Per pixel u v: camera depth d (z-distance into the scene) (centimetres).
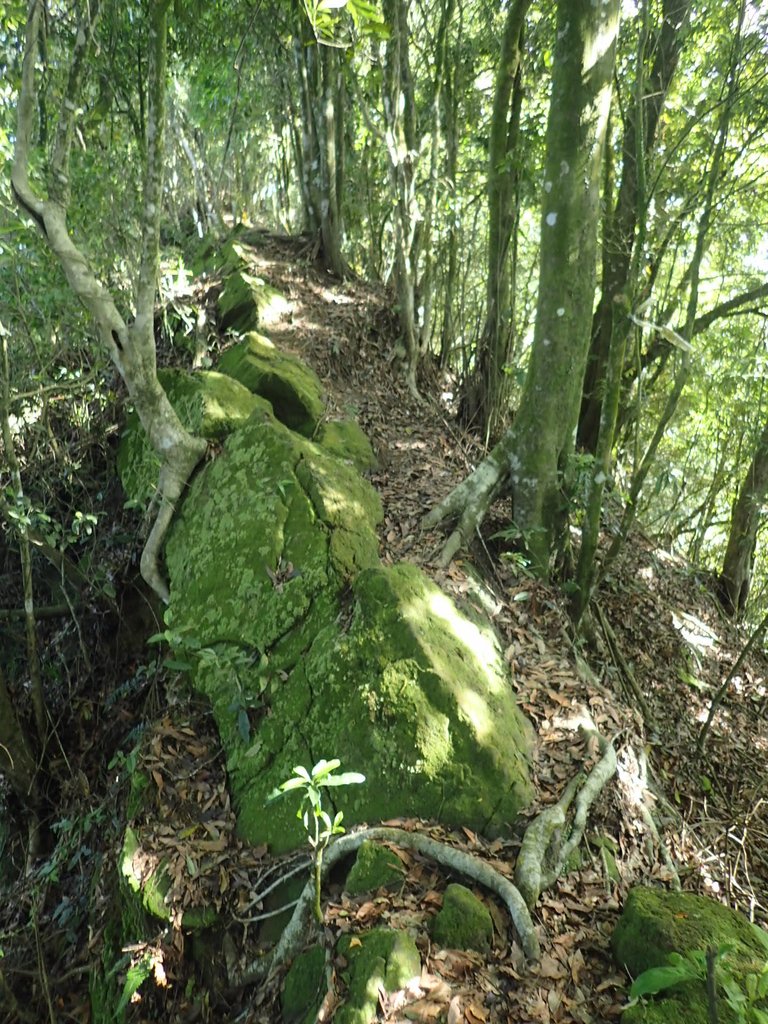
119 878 372
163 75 388
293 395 643
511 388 778
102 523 620
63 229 407
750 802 496
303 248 972
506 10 815
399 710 364
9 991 394
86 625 580
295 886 337
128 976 326
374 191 1069
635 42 663
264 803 373
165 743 418
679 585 749
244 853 363
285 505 474
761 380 780
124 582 572
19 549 604
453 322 913
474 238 962
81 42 389
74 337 632
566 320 525
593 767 387
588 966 296
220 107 1090
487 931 295
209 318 811
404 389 805
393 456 674
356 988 268
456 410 818
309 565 443
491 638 461
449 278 877
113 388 684
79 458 645
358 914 303
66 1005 389
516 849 339
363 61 889
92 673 561
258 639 431
